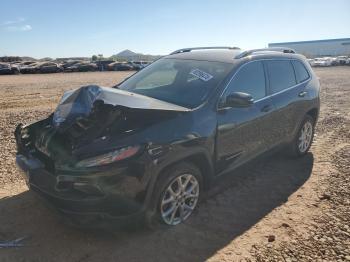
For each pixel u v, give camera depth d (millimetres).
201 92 4453
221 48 5707
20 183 5160
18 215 4277
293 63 6047
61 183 3531
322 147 7113
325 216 4406
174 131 3828
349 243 3871
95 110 3799
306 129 6387
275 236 3980
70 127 3797
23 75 35812
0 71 37469
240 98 4270
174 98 4492
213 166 4340
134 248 3701
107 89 4207
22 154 4250
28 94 16734
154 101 4211
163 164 3709
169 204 3990
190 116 4059
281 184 5336
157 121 3824
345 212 4500
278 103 5363
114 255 3588
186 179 4074
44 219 4203
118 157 3441
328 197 4887
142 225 3936
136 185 3551
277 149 5609
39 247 3691
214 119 4262
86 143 3531
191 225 4141
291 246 3805
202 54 5281
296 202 4770
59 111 4172
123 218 3594
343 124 9133
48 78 29500
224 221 4258
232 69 4719
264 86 5207
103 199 3430
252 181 5434
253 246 3793
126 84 5250
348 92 16469
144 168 3562
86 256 3566
